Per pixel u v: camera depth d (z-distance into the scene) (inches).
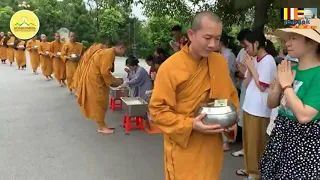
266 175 106.3
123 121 274.8
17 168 196.2
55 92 429.7
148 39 848.3
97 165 199.6
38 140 244.5
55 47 473.7
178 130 105.3
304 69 100.7
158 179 180.5
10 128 274.2
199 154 111.9
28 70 660.1
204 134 111.2
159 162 202.8
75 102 370.6
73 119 300.2
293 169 99.3
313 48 99.3
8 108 343.6
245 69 169.9
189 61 105.7
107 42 253.4
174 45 296.8
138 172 189.3
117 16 864.9
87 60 258.2
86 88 251.0
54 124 285.0
